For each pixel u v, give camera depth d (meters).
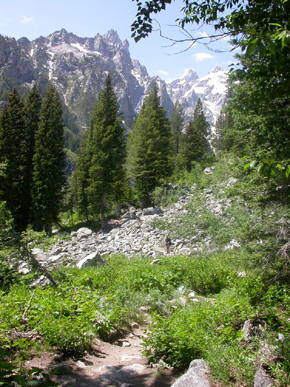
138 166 38.09
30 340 5.08
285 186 6.74
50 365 4.57
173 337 4.91
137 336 6.79
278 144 6.93
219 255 14.22
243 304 5.85
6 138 32.22
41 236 9.46
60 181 35.00
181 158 53.03
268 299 5.77
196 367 4.11
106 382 4.27
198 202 25.56
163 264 13.51
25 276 9.45
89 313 6.02
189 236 20.38
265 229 7.44
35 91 39.44
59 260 15.80
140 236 23.39
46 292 7.29
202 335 4.99
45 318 5.50
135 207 41.34
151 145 37.69
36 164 33.94
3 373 2.25
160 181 39.16
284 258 6.50
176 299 8.90
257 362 3.96
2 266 9.36
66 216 53.47
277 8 4.00
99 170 33.56
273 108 6.93
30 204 36.00
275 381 3.44
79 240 26.16
